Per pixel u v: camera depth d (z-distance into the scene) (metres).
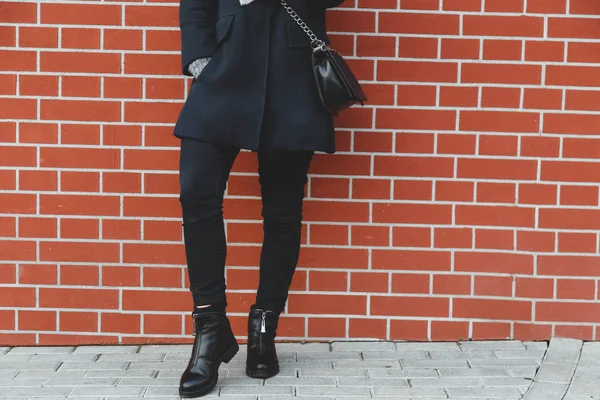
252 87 2.36
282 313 2.96
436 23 2.89
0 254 2.94
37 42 2.89
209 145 2.38
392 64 2.91
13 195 2.93
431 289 2.96
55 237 2.94
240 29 2.36
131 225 2.94
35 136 2.92
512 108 2.91
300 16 2.44
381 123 2.92
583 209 2.93
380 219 2.94
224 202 2.94
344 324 2.96
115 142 2.92
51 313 2.96
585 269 2.93
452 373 2.64
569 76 2.90
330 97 2.38
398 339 2.96
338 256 2.95
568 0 2.88
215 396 2.41
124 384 2.54
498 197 2.93
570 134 2.91
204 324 2.44
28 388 2.50
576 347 2.86
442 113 2.92
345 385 2.52
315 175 2.94
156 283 2.96
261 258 2.61
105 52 2.90
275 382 2.54
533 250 2.94
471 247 2.94
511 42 2.89
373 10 2.89
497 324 2.96
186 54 2.34
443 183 2.93
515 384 2.54
